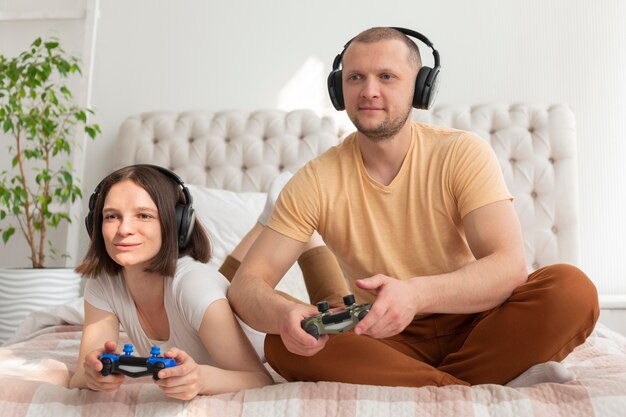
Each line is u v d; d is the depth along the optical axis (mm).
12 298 2684
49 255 3191
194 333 1360
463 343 1333
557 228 2811
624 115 2941
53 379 1416
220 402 1122
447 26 3070
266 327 1227
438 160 1385
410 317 1130
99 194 1360
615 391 1054
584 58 2982
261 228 1889
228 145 3021
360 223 1419
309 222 1429
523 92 3010
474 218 1307
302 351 1132
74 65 2973
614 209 2920
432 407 1068
